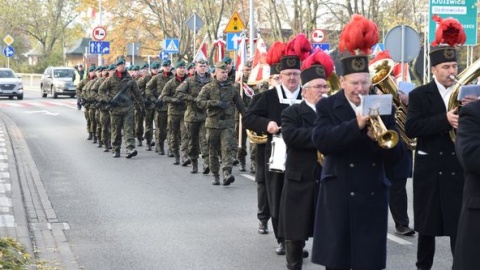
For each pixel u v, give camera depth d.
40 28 98.25
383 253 7.29
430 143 8.84
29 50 120.56
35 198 14.67
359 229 7.22
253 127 9.95
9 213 12.76
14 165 18.73
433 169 8.80
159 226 12.23
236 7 53.06
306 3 43.38
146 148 23.89
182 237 11.48
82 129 29.72
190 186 16.23
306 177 8.74
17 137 26.27
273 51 10.23
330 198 7.32
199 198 14.76
